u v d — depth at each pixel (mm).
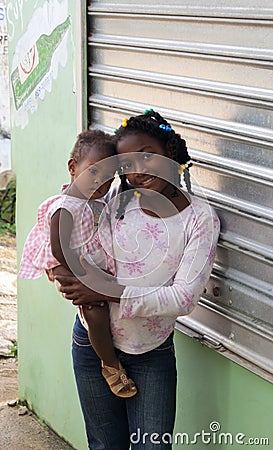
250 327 2691
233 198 2721
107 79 3355
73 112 3629
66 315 3920
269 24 2469
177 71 2908
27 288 4328
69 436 4035
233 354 2805
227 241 2760
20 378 4527
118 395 2775
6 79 8961
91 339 2729
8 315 6180
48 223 2705
